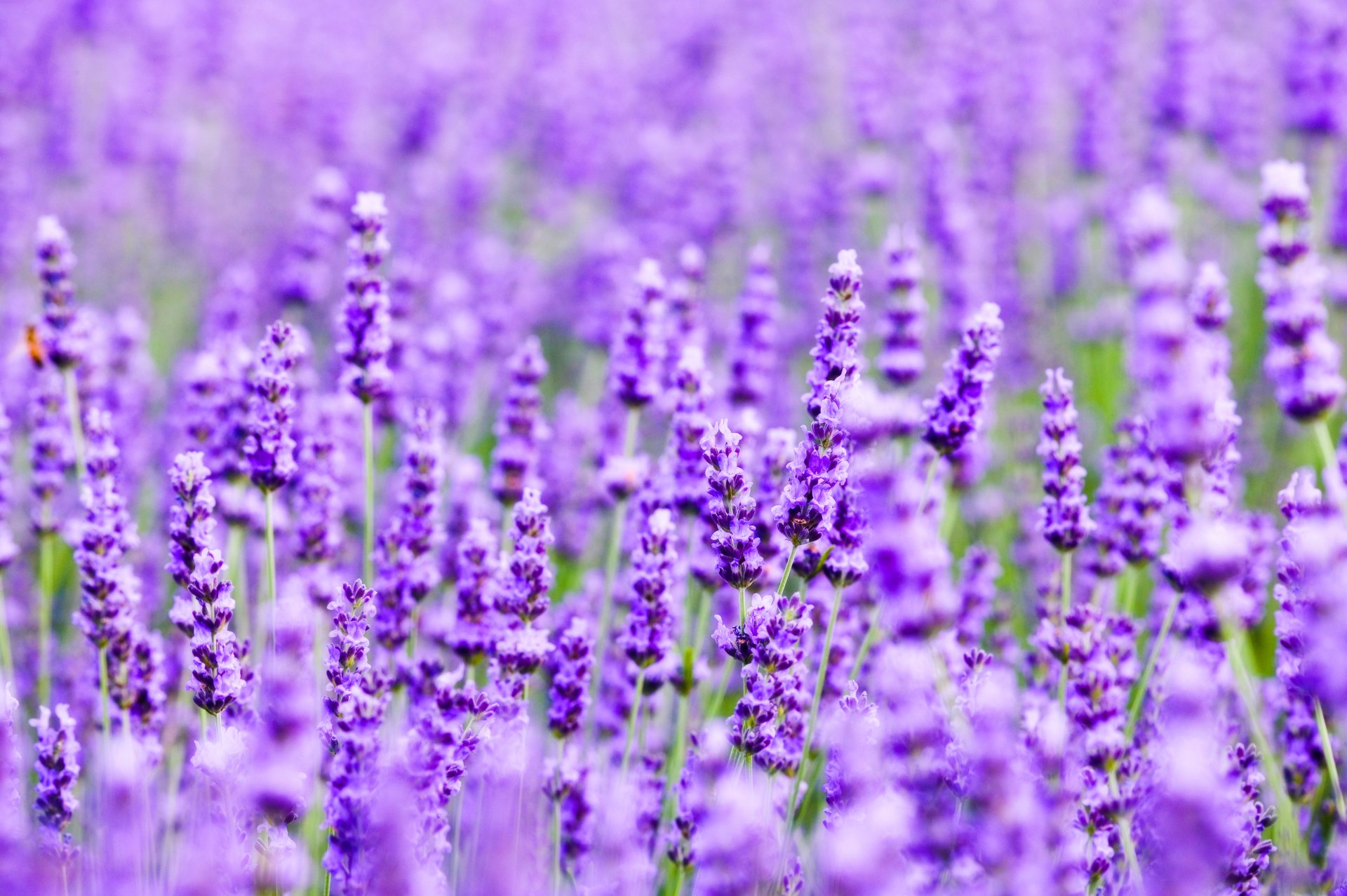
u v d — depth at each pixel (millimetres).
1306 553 1332
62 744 1354
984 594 1502
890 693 1342
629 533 1521
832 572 1351
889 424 1347
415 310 1898
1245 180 2256
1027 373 1937
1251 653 1488
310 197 2037
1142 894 1326
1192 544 1329
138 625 1411
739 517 1351
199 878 1323
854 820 1309
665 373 1603
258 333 2055
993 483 1744
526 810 1411
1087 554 1501
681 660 1437
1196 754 1282
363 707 1321
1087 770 1347
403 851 1312
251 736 1339
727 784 1334
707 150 2424
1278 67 2408
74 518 1605
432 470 1447
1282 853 1365
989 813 1297
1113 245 2016
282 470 1403
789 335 2068
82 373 1543
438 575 1451
